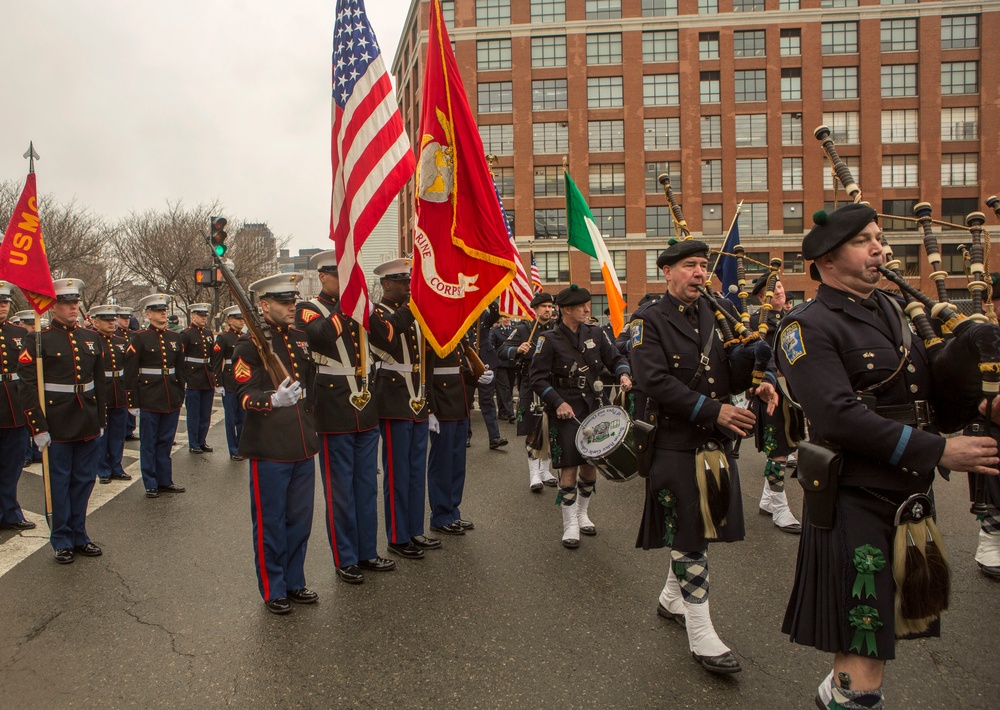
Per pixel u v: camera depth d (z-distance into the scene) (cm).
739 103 4659
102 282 3400
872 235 279
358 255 511
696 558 385
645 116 4744
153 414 805
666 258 399
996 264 4512
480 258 598
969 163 4572
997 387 249
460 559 565
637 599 478
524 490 801
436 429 613
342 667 390
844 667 273
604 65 4766
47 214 2761
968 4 4516
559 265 4791
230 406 1035
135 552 595
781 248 4638
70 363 588
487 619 449
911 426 263
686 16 4656
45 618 461
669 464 389
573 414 588
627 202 4747
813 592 281
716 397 390
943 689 355
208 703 355
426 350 600
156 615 463
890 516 268
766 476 639
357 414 528
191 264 3431
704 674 375
